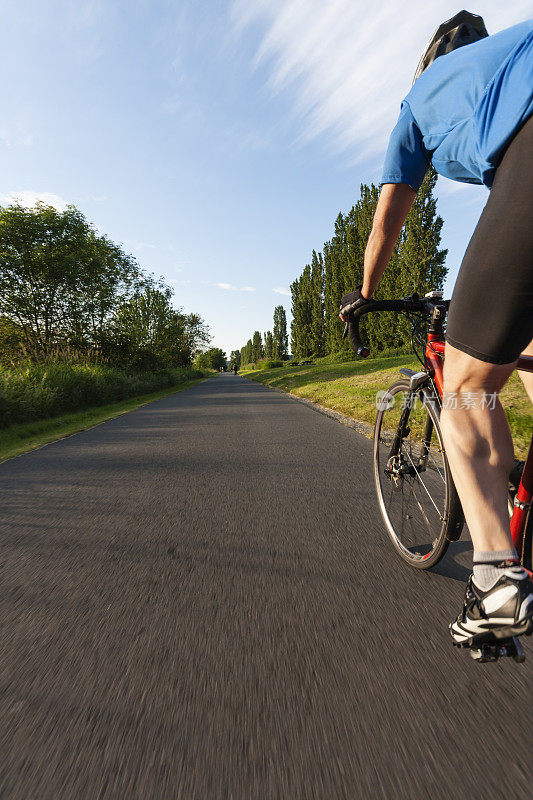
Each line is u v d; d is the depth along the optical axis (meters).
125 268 28.38
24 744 1.21
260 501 3.46
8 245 23.30
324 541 2.63
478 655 1.15
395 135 1.26
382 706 1.30
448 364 1.14
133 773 1.10
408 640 1.64
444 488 1.92
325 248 49.12
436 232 26.92
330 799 1.01
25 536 2.90
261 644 1.65
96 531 2.96
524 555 1.37
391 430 2.41
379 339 31.27
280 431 7.13
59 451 6.23
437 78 1.11
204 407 12.31
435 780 1.05
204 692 1.40
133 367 27.44
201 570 2.31
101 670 1.53
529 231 0.91
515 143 0.93
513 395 4.89
